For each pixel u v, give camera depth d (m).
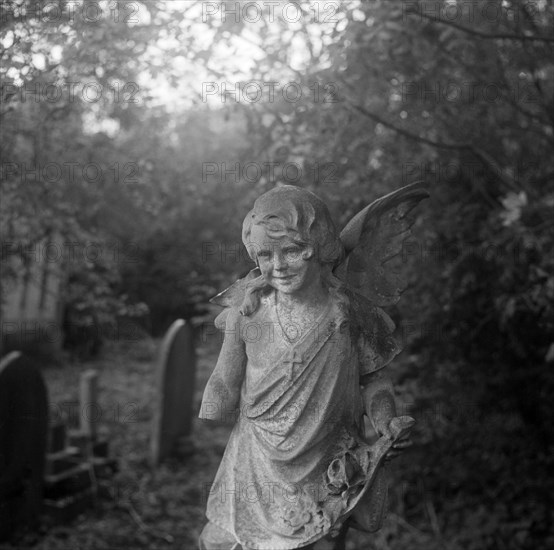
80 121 5.29
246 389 2.43
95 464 6.64
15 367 5.31
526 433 6.07
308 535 2.28
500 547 5.44
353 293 2.49
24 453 5.41
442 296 5.40
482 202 5.55
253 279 2.45
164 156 6.14
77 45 3.77
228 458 2.50
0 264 5.10
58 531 5.57
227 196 7.15
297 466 2.36
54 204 5.09
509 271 4.83
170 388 7.71
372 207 2.59
